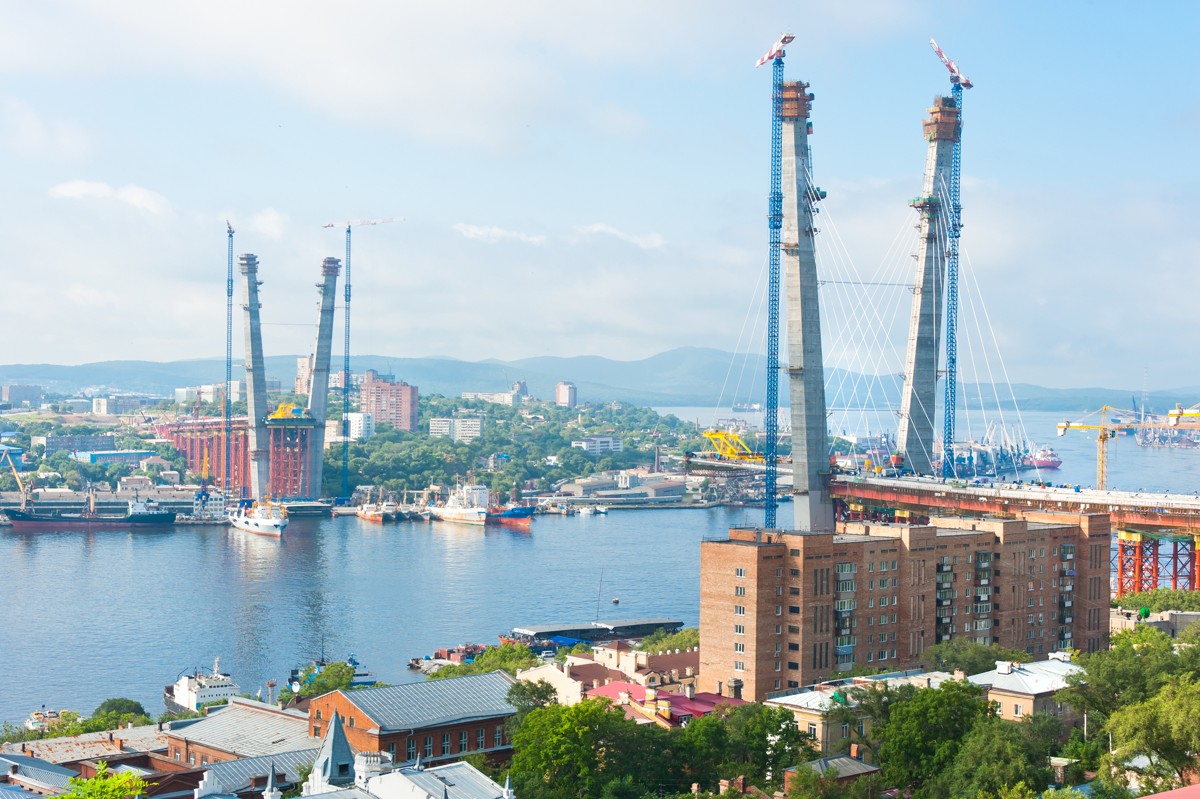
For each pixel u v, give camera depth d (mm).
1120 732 184375
